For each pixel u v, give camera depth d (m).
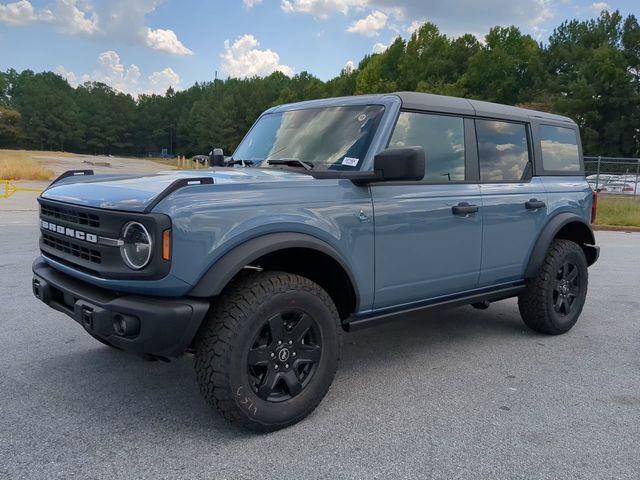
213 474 2.78
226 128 107.19
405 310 4.06
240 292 3.09
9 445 3.03
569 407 3.65
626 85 48.59
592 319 5.85
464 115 4.44
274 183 3.28
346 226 3.50
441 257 4.13
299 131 4.23
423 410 3.57
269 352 3.17
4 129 120.12
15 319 5.32
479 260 4.44
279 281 3.18
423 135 4.09
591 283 7.70
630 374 4.26
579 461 2.97
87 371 4.10
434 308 4.25
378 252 3.71
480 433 3.26
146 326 2.82
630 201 19.09
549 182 5.18
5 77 150.38
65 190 3.59
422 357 4.60
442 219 4.08
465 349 4.82
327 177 3.59
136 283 2.88
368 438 3.18
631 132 48.88
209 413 3.46
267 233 3.14
